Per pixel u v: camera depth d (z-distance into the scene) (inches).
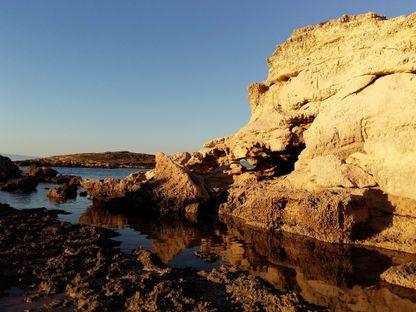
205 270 453.4
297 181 721.0
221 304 350.0
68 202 1040.8
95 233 609.6
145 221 770.2
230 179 1056.2
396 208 577.6
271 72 992.9
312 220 611.5
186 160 1192.8
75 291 366.9
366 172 627.2
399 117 589.0
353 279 425.1
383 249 540.1
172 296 357.1
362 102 663.8
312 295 378.6
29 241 546.3
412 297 373.7
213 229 692.7
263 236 631.2
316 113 822.5
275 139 888.3
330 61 804.0
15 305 339.3
